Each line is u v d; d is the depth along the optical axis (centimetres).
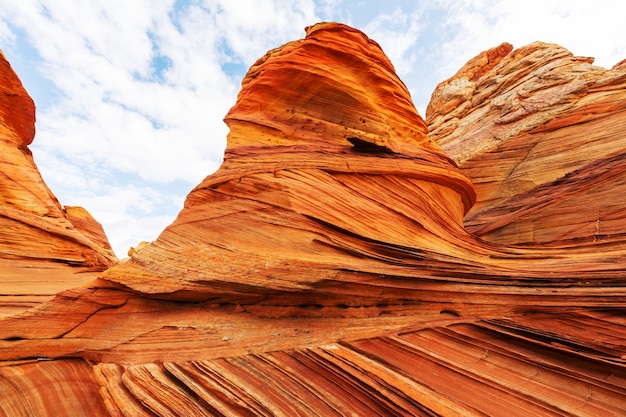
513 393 490
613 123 1978
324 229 885
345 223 902
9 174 2247
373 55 1367
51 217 2308
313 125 1224
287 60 1252
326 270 766
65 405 588
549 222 1712
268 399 523
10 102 2648
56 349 736
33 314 780
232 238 896
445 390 509
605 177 1622
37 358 718
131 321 791
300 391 540
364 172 1051
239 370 605
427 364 570
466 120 3469
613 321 574
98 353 727
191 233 937
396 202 1040
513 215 1939
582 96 2350
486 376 526
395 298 757
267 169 1024
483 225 2144
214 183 1033
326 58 1286
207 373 597
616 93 2138
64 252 2170
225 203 980
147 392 570
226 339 704
